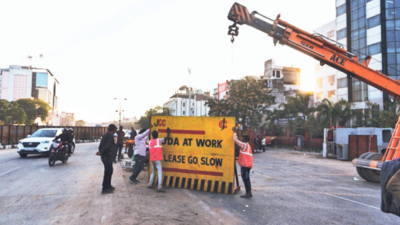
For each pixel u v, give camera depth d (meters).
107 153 6.70
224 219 4.99
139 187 7.49
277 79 56.88
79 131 39.12
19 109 68.25
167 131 7.91
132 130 15.30
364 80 9.25
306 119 32.91
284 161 17.09
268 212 5.50
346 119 27.89
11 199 6.01
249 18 9.17
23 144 13.89
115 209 5.34
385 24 33.97
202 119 7.64
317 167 14.03
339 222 4.99
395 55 33.19
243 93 34.62
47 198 6.10
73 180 8.23
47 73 133.38
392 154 8.23
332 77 42.66
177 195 6.75
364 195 7.41
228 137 7.29
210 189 7.25
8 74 125.25
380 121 25.36
